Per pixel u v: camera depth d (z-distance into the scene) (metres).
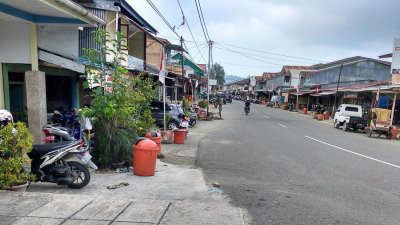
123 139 6.68
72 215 3.58
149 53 20.77
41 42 7.18
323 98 38.06
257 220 4.04
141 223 3.45
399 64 18.52
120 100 6.43
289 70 49.16
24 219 3.43
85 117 6.64
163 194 4.90
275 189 5.59
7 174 4.36
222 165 7.66
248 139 12.68
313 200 5.00
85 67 8.47
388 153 10.33
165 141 11.04
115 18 12.02
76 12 6.42
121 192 4.91
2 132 4.36
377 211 4.57
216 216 3.78
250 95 79.94
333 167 7.68
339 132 17.44
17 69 7.19
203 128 16.97
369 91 21.70
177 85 27.17
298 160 8.49
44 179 4.84
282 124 20.53
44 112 7.07
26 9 6.08
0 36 6.72
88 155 5.18
